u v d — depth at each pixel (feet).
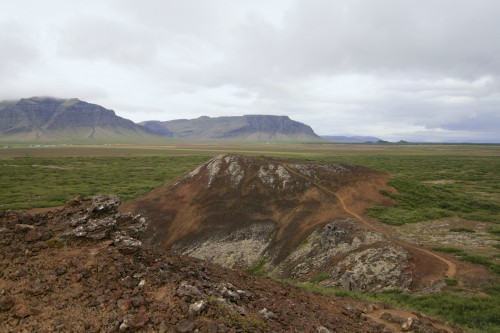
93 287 39.42
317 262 105.09
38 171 298.76
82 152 620.08
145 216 146.51
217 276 55.67
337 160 445.78
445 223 128.16
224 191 156.76
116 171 316.81
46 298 37.06
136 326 33.30
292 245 120.88
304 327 40.27
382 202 152.87
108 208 58.70
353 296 67.56
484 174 318.86
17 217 52.90
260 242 125.90
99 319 34.50
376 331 45.60
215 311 36.32
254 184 158.81
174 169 336.90
